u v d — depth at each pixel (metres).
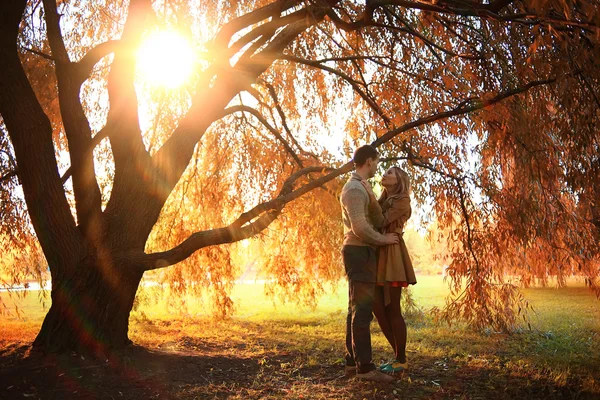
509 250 6.30
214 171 7.75
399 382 3.85
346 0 6.45
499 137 4.85
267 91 7.77
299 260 8.16
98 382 3.66
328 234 7.67
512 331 6.55
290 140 7.55
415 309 8.13
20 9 4.12
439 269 29.11
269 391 3.61
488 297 5.86
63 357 4.21
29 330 6.48
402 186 4.10
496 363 4.63
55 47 4.81
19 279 6.78
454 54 4.93
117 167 5.09
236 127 7.67
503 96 4.34
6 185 6.14
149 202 5.00
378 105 6.69
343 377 4.01
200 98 5.55
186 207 7.96
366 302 3.86
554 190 5.55
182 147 5.30
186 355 4.64
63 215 4.56
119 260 4.67
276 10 5.14
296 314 9.19
